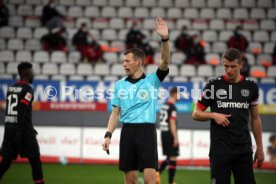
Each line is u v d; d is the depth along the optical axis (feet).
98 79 196.85
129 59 80.12
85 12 233.55
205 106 74.38
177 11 235.61
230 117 72.84
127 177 80.33
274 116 166.91
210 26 231.71
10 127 95.91
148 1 238.27
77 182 132.67
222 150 72.54
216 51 219.20
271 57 215.92
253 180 73.00
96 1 236.43
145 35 218.59
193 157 167.02
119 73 200.64
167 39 77.25
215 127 73.56
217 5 239.50
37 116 169.27
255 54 216.95
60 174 145.89
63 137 169.17
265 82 181.06
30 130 96.22
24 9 231.91
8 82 168.25
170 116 130.72
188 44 212.23
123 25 229.45
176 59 211.41
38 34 220.43
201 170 160.97
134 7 236.63
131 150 79.56
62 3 235.20
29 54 208.74
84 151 169.07
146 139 78.74
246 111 73.46
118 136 167.84
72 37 217.15
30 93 95.81
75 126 169.37
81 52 208.74
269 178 147.64
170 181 130.82
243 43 215.10
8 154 96.22
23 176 140.05
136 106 79.46
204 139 167.02
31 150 96.02
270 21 233.76
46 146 169.37
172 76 201.26
